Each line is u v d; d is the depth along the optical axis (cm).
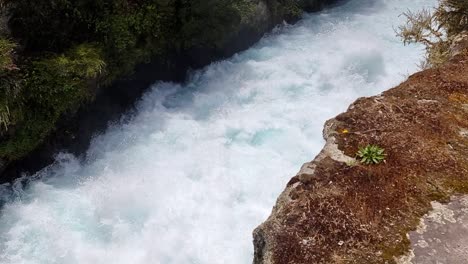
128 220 1302
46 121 1415
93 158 1551
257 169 1430
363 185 695
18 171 1436
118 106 1680
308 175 713
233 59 1964
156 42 1706
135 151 1555
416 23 1348
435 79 929
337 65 1878
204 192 1367
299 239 623
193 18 1702
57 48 1481
